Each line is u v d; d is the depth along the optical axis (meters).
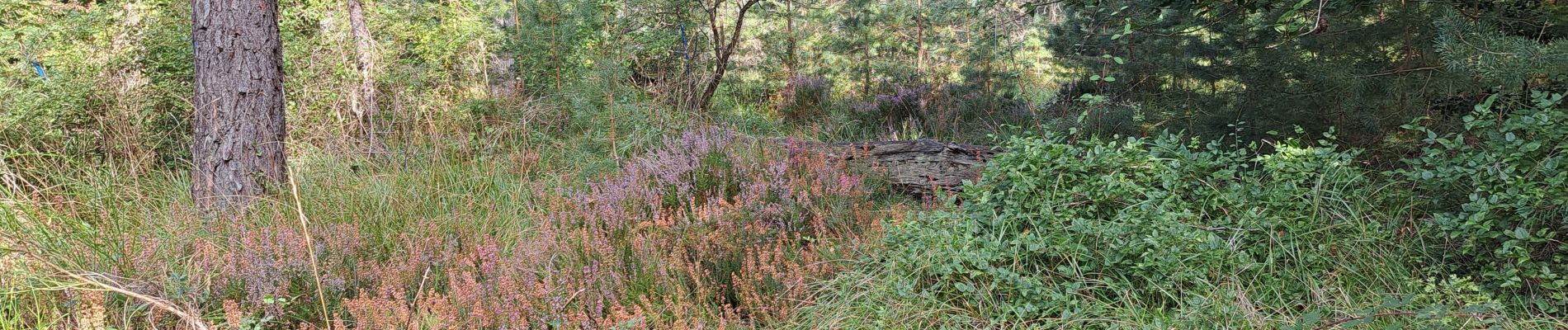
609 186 4.59
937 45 9.34
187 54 6.40
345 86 6.65
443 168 5.56
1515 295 2.94
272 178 5.02
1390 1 4.27
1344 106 4.50
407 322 3.16
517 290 3.43
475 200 5.09
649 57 8.20
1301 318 2.77
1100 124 5.75
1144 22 5.92
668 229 4.02
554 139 6.53
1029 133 4.22
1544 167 2.89
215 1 4.79
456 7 8.09
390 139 6.19
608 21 8.31
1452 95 4.34
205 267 3.51
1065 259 3.40
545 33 7.29
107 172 5.01
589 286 3.43
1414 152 4.42
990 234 3.59
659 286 3.56
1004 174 3.95
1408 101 4.39
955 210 3.86
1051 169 3.78
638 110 6.20
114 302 3.24
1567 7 3.69
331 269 3.58
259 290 3.29
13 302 3.15
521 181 5.36
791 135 6.68
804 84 8.07
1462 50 3.31
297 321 3.40
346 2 7.65
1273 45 4.93
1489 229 2.97
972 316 3.26
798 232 4.19
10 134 5.31
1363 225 3.36
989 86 8.30
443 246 4.04
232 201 4.74
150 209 4.73
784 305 3.44
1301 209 3.46
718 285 3.64
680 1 8.13
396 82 6.88
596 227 4.22
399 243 4.12
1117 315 3.10
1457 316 2.82
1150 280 3.20
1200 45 5.52
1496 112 4.07
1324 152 3.58
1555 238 2.96
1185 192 3.72
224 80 4.85
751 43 9.34
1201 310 3.00
